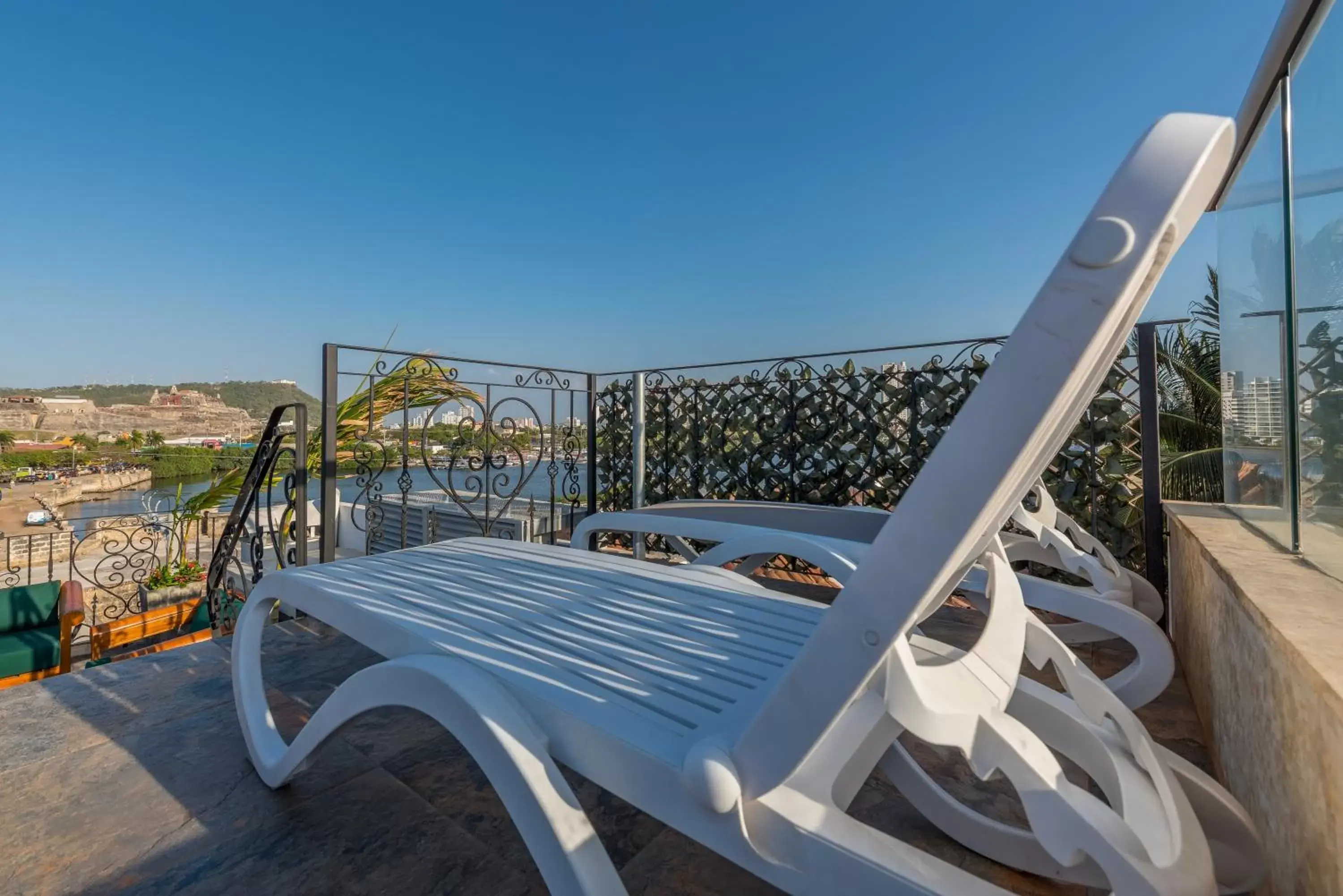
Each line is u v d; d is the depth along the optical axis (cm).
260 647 157
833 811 71
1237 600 118
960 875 62
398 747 162
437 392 336
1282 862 89
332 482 263
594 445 430
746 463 380
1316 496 137
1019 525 223
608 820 135
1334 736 71
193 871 116
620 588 152
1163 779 75
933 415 313
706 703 90
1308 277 145
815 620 130
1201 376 637
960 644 235
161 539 539
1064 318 49
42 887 111
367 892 111
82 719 174
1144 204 47
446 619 123
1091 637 197
